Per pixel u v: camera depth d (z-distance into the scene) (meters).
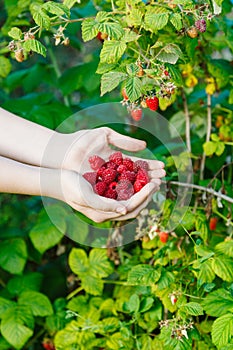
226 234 1.99
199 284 1.71
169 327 1.70
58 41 1.60
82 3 1.94
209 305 1.71
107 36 1.63
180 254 1.86
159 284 1.75
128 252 2.12
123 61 1.65
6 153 1.59
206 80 2.00
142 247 2.07
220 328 1.65
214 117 2.14
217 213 1.88
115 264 2.07
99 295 2.09
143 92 1.53
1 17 2.46
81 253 2.04
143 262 2.00
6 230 2.31
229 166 2.10
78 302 2.03
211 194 1.86
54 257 2.39
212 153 1.97
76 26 2.12
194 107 2.13
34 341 2.26
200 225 1.81
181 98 2.13
